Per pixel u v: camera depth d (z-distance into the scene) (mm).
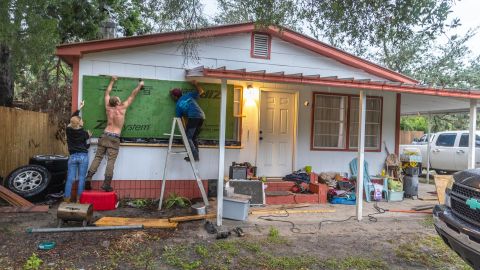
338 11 5160
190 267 4258
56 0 8758
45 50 6945
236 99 8367
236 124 8367
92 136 7246
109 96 7270
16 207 6449
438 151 13383
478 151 11883
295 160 8742
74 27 10852
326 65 8906
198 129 7559
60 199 7340
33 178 7121
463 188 3656
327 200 8250
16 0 6121
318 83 6473
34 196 6906
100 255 4535
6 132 8023
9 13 6023
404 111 12250
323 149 9000
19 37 6547
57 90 12328
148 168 7605
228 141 8148
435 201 8672
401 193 8711
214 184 7863
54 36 7367
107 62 7320
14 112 8422
